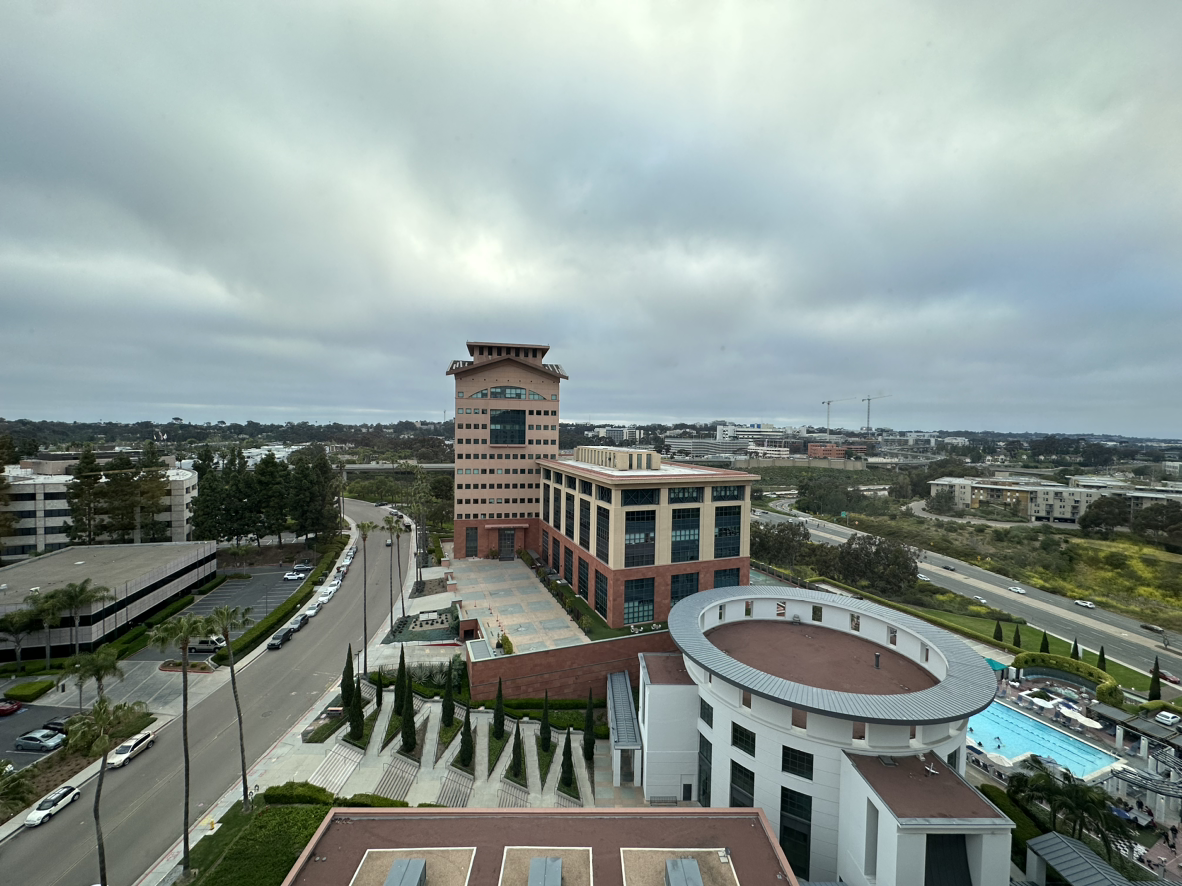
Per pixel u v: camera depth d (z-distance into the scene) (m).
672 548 68.50
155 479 92.19
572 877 22.86
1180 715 55.81
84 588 54.41
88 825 34.91
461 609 71.62
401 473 191.50
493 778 42.22
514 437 99.44
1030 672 64.75
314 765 41.56
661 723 39.53
